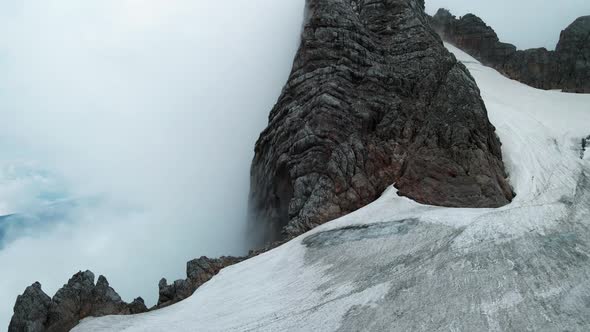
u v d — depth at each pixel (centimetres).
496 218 2962
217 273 3588
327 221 3788
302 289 2880
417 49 5100
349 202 3900
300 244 3488
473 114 4225
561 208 3036
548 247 2588
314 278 2955
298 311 2645
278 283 3059
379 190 3984
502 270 2456
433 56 4959
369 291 2597
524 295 2241
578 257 2461
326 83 4547
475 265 2547
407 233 3095
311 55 4884
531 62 7525
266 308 2781
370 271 2812
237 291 3117
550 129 5003
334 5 5119
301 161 4169
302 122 4416
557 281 2294
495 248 2661
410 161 4016
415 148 4128
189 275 3588
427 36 5209
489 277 2425
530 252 2566
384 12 5650
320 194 3931
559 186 3625
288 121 4534
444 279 2498
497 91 6625
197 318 2867
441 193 3662
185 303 3164
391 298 2472
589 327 1964
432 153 3978
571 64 7206
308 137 4231
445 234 2938
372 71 4766
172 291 3500
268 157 4731
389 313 2359
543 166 4062
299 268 3150
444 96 4462
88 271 3325
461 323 2150
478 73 7300
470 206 3516
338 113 4347
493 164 3916
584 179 3725
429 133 4166
